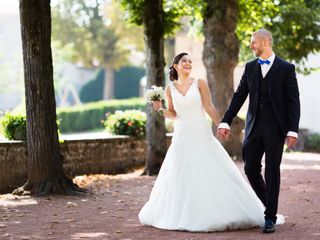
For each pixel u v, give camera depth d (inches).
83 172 542.3
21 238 268.1
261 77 277.7
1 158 446.9
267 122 274.5
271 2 669.3
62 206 361.7
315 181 471.2
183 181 285.4
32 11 405.7
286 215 320.5
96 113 1514.5
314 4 764.0
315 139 818.2
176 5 635.5
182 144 292.7
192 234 269.6
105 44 2190.0
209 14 636.7
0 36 2080.5
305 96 880.3
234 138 652.7
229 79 645.3
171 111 306.8
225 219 275.6
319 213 326.3
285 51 737.6
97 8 2174.0
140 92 2420.0
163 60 546.9
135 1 545.0
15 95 1958.7
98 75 2340.1
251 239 256.5
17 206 362.0
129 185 470.3
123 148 596.1
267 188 274.1
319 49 736.3
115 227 291.3
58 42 1787.6
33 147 412.8
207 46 646.5
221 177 285.0
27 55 410.9
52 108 416.2
